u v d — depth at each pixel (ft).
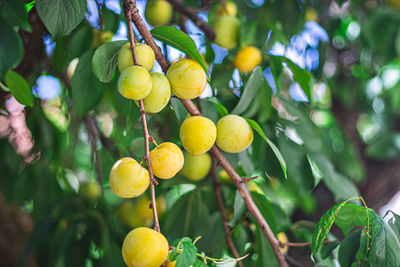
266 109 2.16
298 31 2.80
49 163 2.56
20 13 1.72
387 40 2.95
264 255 2.15
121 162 1.53
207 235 2.26
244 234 2.31
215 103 1.96
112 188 1.53
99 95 1.92
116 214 2.42
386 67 3.30
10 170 2.46
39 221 2.43
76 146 3.12
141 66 1.55
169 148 1.58
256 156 2.15
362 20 3.13
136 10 1.63
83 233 2.40
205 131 1.64
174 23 2.48
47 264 2.28
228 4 2.45
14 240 2.81
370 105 3.63
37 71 2.34
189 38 1.64
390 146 3.29
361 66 3.42
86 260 2.33
